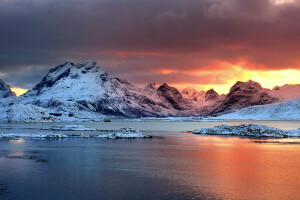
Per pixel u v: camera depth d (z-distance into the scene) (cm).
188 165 6131
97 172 5503
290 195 4197
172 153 7662
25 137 11931
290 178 5062
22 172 5484
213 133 13825
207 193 4275
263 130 12681
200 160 6681
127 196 4141
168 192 4316
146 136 12356
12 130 17350
